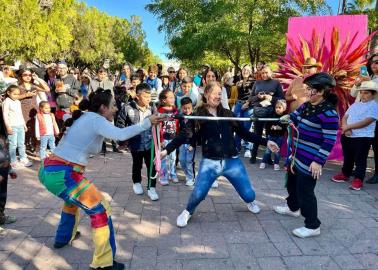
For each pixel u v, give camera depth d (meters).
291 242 3.47
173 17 18.58
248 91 7.53
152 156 3.85
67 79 7.36
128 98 6.93
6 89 5.99
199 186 3.76
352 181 5.25
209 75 6.50
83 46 34.41
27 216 4.10
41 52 18.70
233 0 16.03
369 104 4.86
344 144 5.30
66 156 2.87
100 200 2.86
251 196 4.02
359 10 14.19
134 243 3.46
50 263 3.11
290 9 16.14
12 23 16.44
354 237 3.58
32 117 6.91
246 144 7.14
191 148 5.13
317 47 6.23
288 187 3.98
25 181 5.40
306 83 3.39
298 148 3.51
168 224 3.90
